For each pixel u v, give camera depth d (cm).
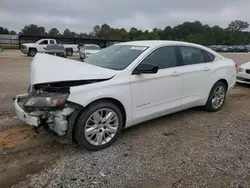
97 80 298
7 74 953
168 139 348
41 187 233
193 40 8131
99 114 303
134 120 341
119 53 379
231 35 9262
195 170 268
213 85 457
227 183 245
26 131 361
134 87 328
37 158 286
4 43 3756
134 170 265
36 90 292
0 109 459
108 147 318
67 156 293
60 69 302
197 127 396
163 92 368
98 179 247
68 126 283
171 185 241
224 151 313
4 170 259
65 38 3675
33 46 2223
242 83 776
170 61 384
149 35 7669
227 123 417
